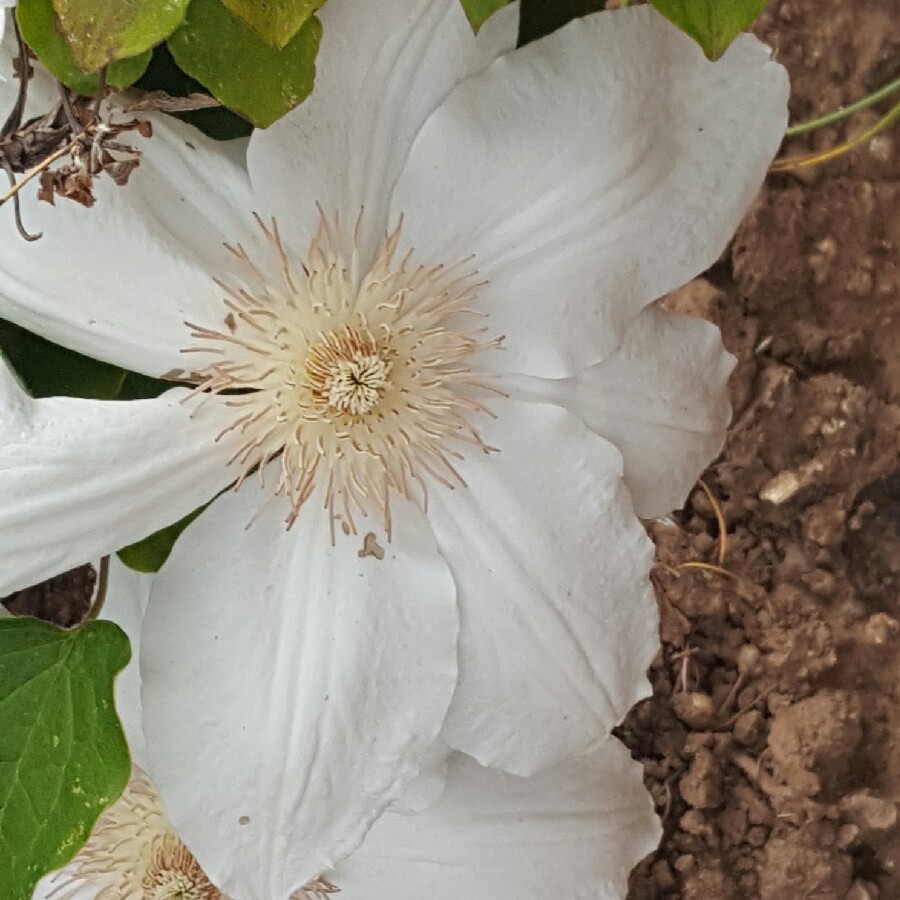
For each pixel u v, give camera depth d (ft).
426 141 0.66
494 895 0.87
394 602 0.70
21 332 0.68
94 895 0.87
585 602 0.73
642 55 0.66
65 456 0.62
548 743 0.75
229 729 0.69
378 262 0.67
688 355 0.77
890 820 1.29
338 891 0.87
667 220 0.70
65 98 0.58
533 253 0.69
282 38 0.54
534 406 0.71
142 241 0.64
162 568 0.69
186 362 0.66
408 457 0.70
